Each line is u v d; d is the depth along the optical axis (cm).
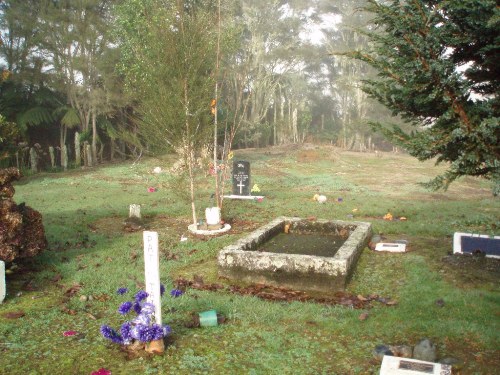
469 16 393
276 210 1298
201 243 928
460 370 435
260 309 581
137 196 1538
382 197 1573
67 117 2578
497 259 780
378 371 436
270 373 434
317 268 687
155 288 462
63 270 739
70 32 2481
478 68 456
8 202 715
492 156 387
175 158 1457
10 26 2438
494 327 525
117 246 893
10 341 491
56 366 442
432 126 433
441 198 1568
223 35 1249
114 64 2444
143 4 1736
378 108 4056
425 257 824
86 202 1417
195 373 432
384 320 551
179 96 1015
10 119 2511
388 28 426
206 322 533
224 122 1252
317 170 2436
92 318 552
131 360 453
